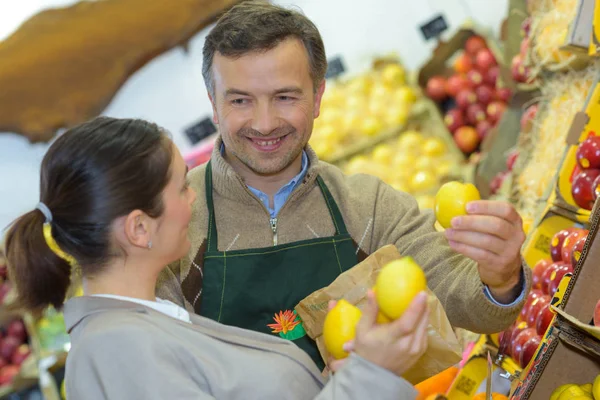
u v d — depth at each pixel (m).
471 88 4.25
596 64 2.28
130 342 1.17
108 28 4.40
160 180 1.27
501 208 1.35
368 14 4.80
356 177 1.88
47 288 1.28
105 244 1.25
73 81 4.39
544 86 2.83
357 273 1.56
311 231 1.75
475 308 1.55
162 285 1.67
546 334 1.49
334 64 4.52
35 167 4.50
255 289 1.66
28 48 4.36
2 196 4.50
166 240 1.30
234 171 1.70
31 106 4.37
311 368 1.41
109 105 4.62
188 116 4.69
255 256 1.67
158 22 4.42
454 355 1.44
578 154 2.00
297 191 1.73
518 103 3.37
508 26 3.35
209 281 1.66
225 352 1.29
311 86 1.68
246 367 1.28
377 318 1.17
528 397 1.46
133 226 1.24
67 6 4.39
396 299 1.12
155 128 1.32
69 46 4.38
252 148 1.66
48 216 1.25
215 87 1.67
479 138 4.22
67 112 4.40
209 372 1.23
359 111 4.34
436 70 4.45
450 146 4.22
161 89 4.64
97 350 1.17
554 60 2.56
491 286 1.52
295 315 1.66
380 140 4.27
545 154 2.61
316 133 4.29
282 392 1.29
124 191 1.23
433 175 4.09
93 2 4.39
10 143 4.48
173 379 1.15
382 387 1.06
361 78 4.53
